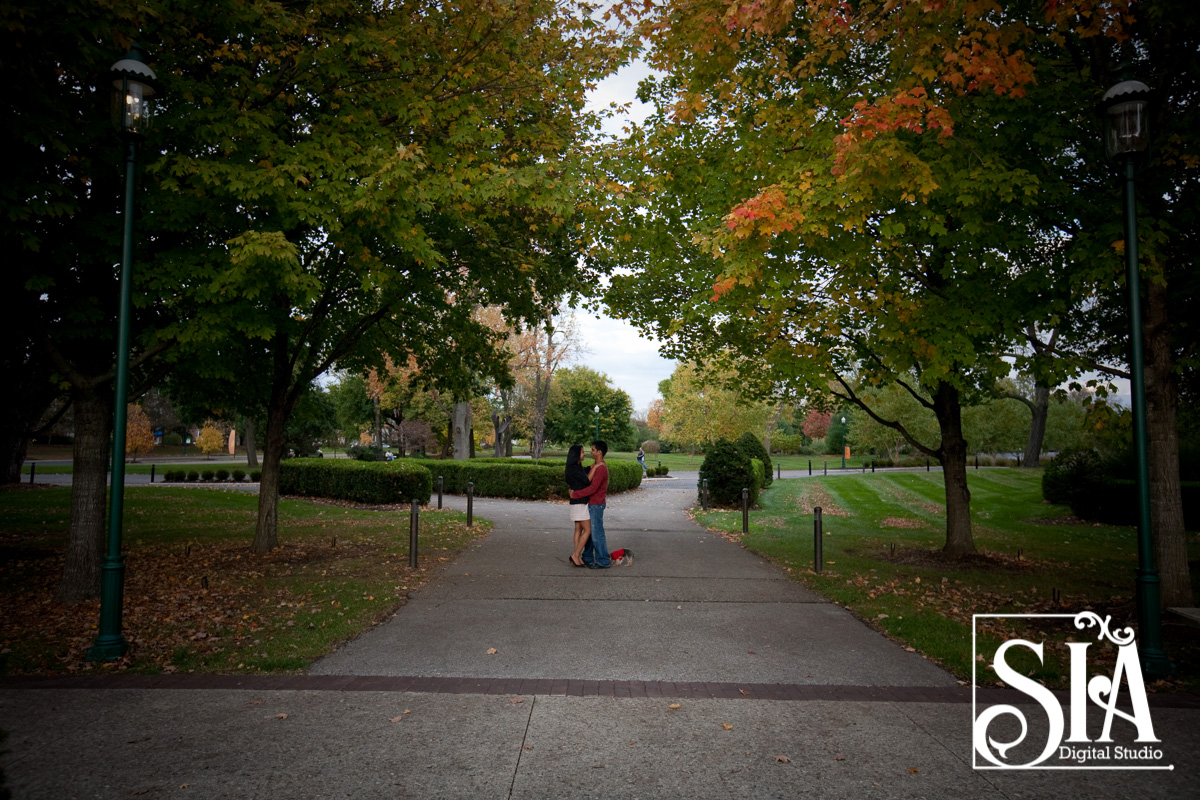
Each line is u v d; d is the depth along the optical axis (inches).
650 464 2289.6
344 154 297.0
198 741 157.8
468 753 152.7
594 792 135.6
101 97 279.6
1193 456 796.6
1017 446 1838.1
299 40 325.1
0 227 234.1
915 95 221.0
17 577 356.2
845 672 214.8
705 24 247.4
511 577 364.2
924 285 373.1
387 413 2010.3
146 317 315.6
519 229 420.5
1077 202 279.1
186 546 460.8
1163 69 270.4
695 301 329.1
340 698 186.4
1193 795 135.7
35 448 2429.9
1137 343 217.8
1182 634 250.4
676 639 251.0
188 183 278.4
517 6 320.2
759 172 300.2
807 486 1125.1
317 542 484.4
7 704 179.8
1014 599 321.1
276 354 438.9
